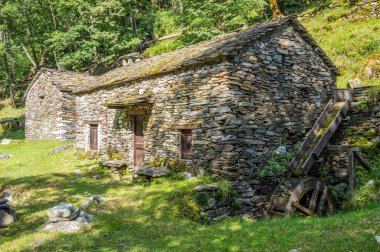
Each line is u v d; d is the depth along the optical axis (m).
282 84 9.35
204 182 8.31
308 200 8.63
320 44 16.25
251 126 8.52
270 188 8.91
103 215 6.89
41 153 15.73
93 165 12.62
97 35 23.47
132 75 11.98
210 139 8.63
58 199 8.55
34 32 28.66
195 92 9.13
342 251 4.30
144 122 11.09
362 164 8.62
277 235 5.35
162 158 10.24
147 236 5.85
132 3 28.39
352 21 16.56
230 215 7.80
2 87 35.97
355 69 13.66
